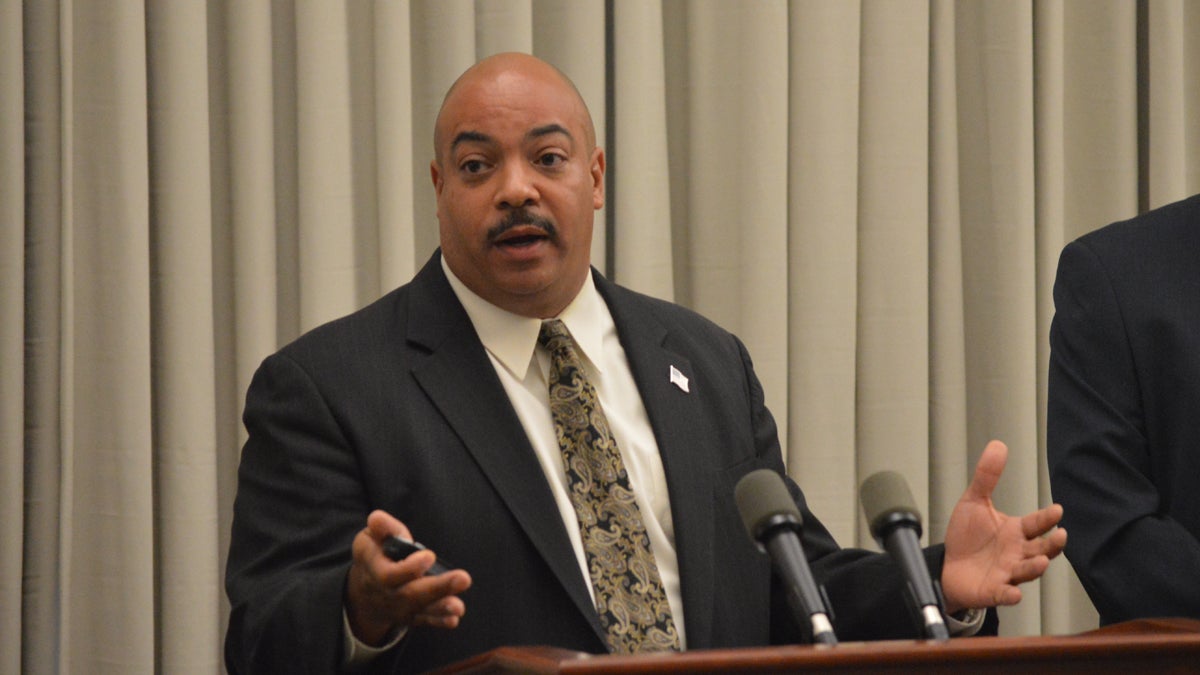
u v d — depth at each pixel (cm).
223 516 668
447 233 490
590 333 499
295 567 440
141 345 637
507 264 473
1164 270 486
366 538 359
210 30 678
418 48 702
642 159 717
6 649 606
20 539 612
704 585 462
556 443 475
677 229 748
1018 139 787
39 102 632
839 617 472
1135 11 829
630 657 270
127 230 637
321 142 675
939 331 782
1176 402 469
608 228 741
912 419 761
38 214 630
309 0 675
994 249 786
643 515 471
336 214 677
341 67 680
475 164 478
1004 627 765
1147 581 442
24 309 625
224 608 660
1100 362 482
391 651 416
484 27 705
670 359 506
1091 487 466
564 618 443
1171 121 808
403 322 490
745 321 730
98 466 635
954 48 795
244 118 668
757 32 736
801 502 516
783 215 736
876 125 768
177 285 649
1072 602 796
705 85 739
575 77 716
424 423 463
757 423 527
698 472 482
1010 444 779
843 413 745
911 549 337
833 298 747
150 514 634
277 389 472
